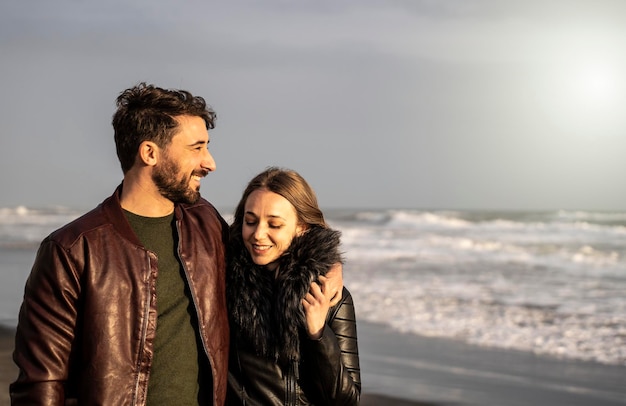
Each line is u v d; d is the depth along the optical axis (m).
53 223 50.03
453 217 54.75
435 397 7.27
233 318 2.88
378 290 14.68
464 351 9.46
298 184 2.91
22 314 2.64
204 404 2.76
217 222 3.02
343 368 2.82
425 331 10.71
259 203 2.85
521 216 58.06
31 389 2.56
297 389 2.85
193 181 2.79
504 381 7.95
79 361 2.63
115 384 2.59
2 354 8.51
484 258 22.02
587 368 8.59
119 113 2.77
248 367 2.87
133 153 2.75
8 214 63.59
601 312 11.97
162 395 2.67
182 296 2.78
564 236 33.78
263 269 2.92
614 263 20.52
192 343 2.76
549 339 10.11
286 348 2.79
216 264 2.88
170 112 2.71
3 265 20.95
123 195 2.81
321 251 2.83
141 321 2.65
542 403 7.14
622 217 57.31
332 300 2.87
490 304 12.86
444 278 16.78
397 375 8.16
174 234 2.84
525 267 19.34
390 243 28.12
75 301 2.62
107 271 2.63
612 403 7.16
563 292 14.38
